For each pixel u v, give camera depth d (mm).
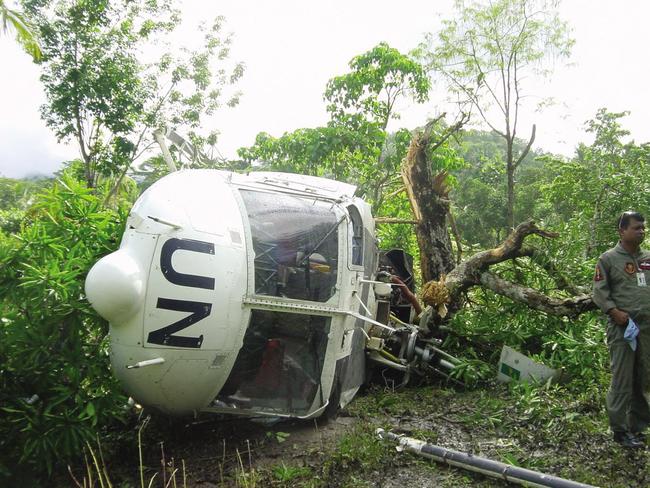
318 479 4332
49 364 4496
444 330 7574
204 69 17969
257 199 5113
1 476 4273
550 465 4465
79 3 16188
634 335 4629
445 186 9031
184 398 4637
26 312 4594
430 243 8812
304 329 4969
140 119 17188
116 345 4395
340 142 14484
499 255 7906
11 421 4266
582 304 7113
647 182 9602
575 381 6191
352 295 5363
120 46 16844
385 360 6738
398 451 4762
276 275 4816
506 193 26469
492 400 6031
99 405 4512
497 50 15633
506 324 7793
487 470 4293
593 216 9680
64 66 16203
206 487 4281
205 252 4441
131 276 4199
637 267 4766
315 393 5059
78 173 16641
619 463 4410
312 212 5246
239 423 5395
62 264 4848
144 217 4480
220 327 4465
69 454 4316
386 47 15805
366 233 6184
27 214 5340
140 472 4262
